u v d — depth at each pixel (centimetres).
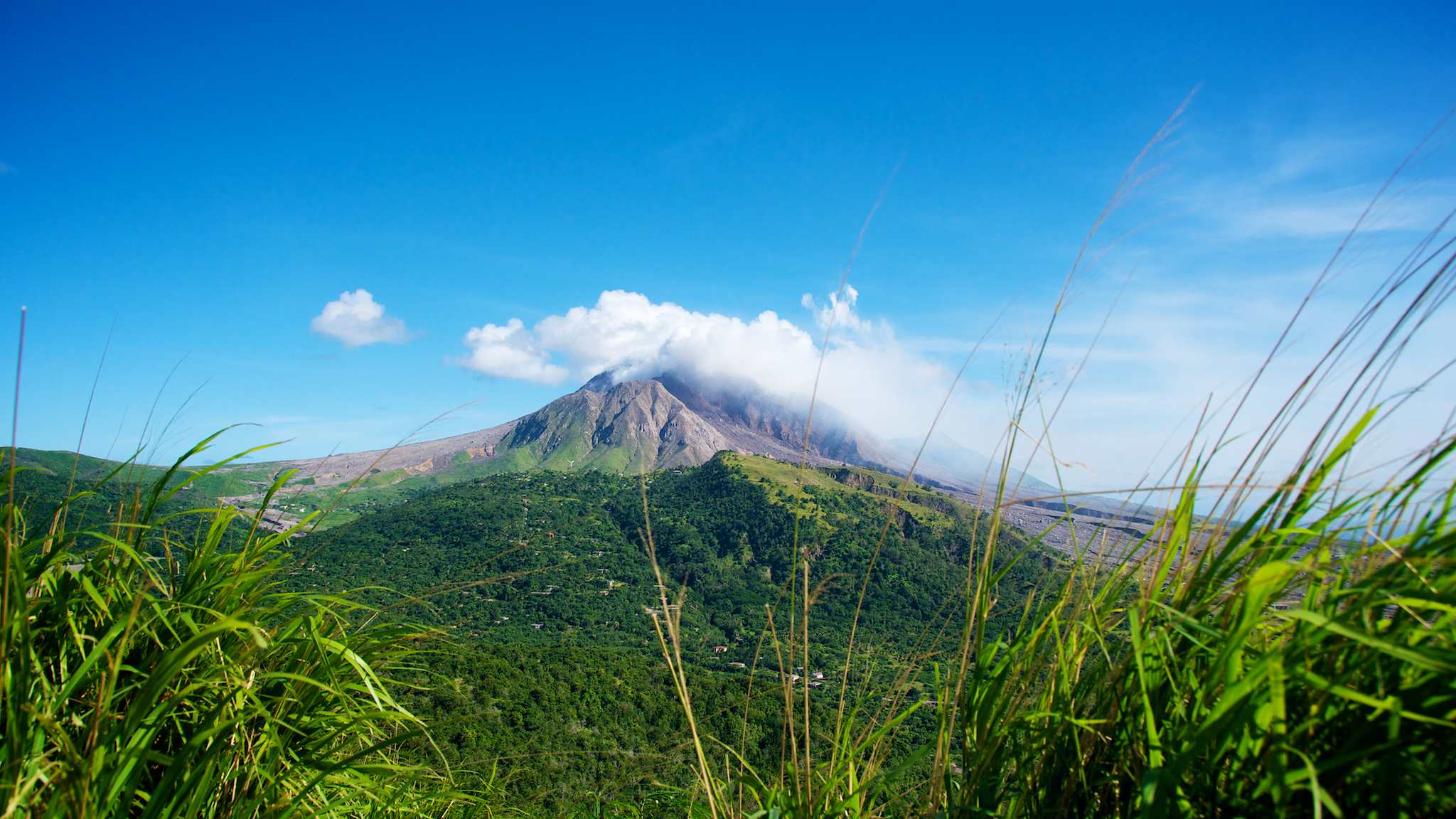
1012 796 191
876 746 229
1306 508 146
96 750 168
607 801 365
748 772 235
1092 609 174
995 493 210
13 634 177
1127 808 161
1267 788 124
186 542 246
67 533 199
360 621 268
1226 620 152
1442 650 112
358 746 282
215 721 199
